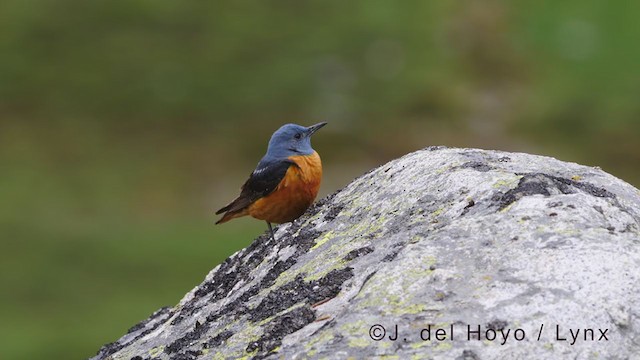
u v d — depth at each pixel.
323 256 5.39
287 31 44.81
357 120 40.31
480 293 4.25
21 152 37.00
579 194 4.80
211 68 42.38
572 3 49.00
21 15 43.56
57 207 33.16
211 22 44.81
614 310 4.12
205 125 39.81
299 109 40.72
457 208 5.05
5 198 33.50
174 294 26.23
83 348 22.56
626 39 46.03
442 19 47.44
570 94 42.31
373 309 4.31
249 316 5.10
